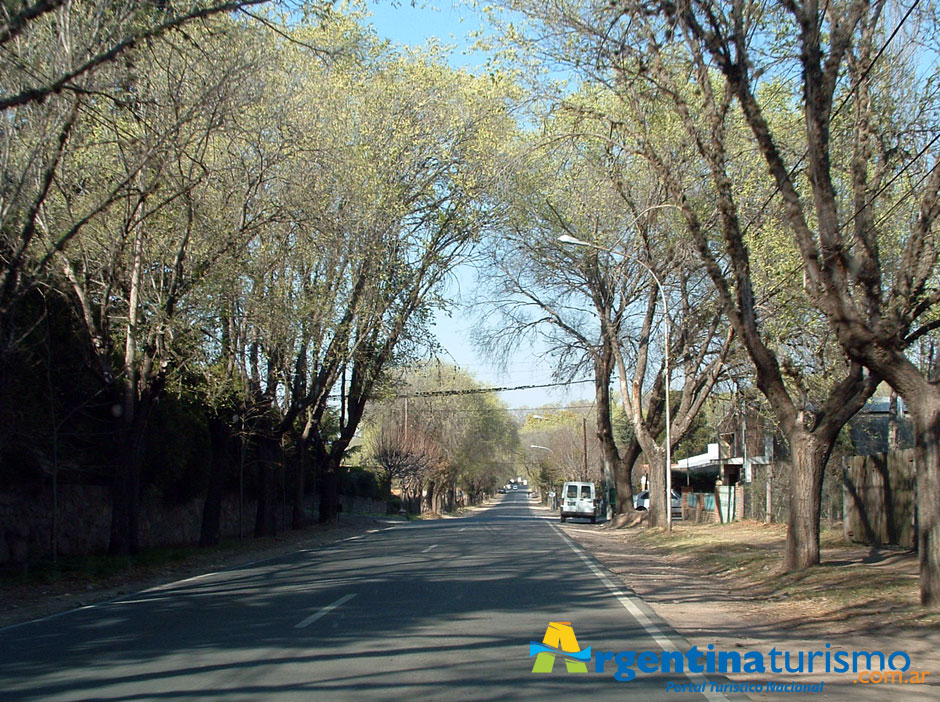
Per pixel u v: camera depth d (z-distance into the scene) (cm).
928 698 776
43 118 1477
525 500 14625
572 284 3362
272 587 1495
